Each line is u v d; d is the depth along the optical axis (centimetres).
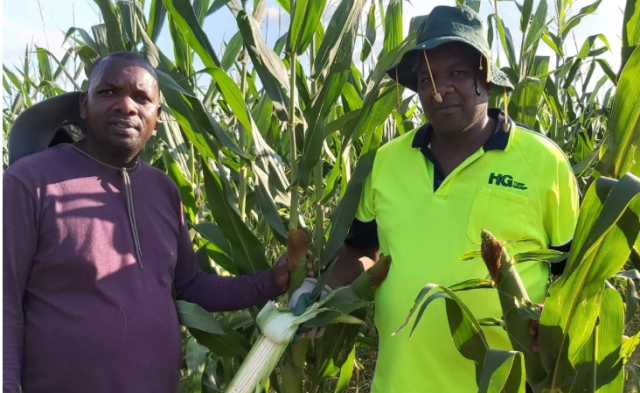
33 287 143
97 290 144
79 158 152
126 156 155
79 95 167
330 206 340
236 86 183
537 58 337
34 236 140
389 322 167
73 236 143
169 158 223
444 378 158
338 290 170
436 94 149
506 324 119
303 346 187
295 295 178
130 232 155
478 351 125
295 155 192
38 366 141
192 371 215
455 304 124
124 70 149
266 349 165
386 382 168
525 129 166
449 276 158
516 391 108
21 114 162
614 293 116
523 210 154
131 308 148
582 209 104
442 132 160
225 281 189
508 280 115
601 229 92
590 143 393
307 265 186
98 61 153
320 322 166
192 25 180
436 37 152
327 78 175
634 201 99
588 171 324
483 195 157
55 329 141
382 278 170
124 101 147
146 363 150
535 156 157
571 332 113
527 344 119
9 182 138
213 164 250
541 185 155
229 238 195
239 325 213
